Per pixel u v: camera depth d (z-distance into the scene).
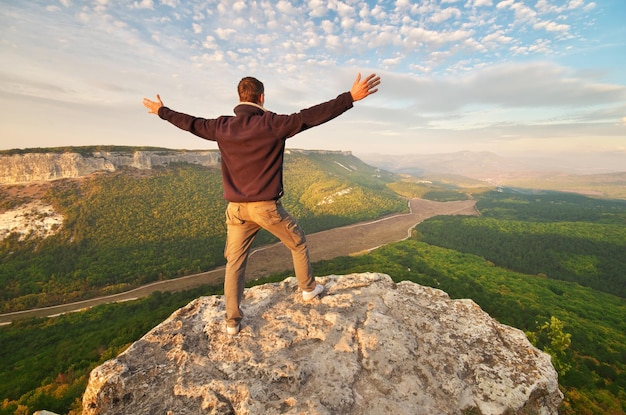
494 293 60.69
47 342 43.84
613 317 55.34
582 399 30.77
